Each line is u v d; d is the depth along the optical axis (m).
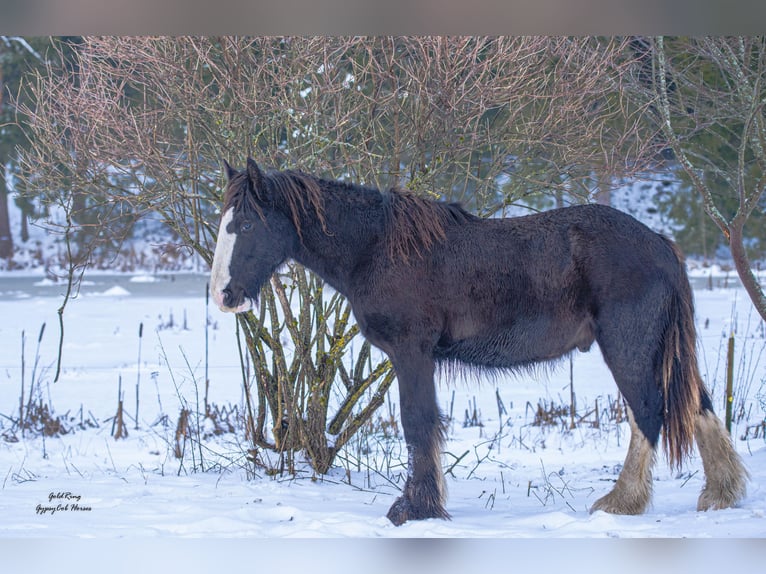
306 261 6.71
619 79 8.39
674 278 6.29
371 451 9.09
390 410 10.30
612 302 6.20
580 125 8.04
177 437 9.02
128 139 7.88
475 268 6.39
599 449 9.35
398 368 6.49
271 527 6.07
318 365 8.08
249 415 8.33
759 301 8.55
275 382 8.31
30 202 33.75
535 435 10.02
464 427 10.43
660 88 8.96
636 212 31.77
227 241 6.43
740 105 9.03
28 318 20.25
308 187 6.56
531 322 6.38
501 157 8.02
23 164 8.43
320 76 7.87
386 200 6.61
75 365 14.48
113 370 13.97
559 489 7.58
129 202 8.17
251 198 6.42
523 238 6.43
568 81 7.98
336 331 8.07
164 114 8.06
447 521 6.23
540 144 8.00
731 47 8.96
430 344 6.47
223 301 6.38
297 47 7.60
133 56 7.63
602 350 6.32
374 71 7.84
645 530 5.71
